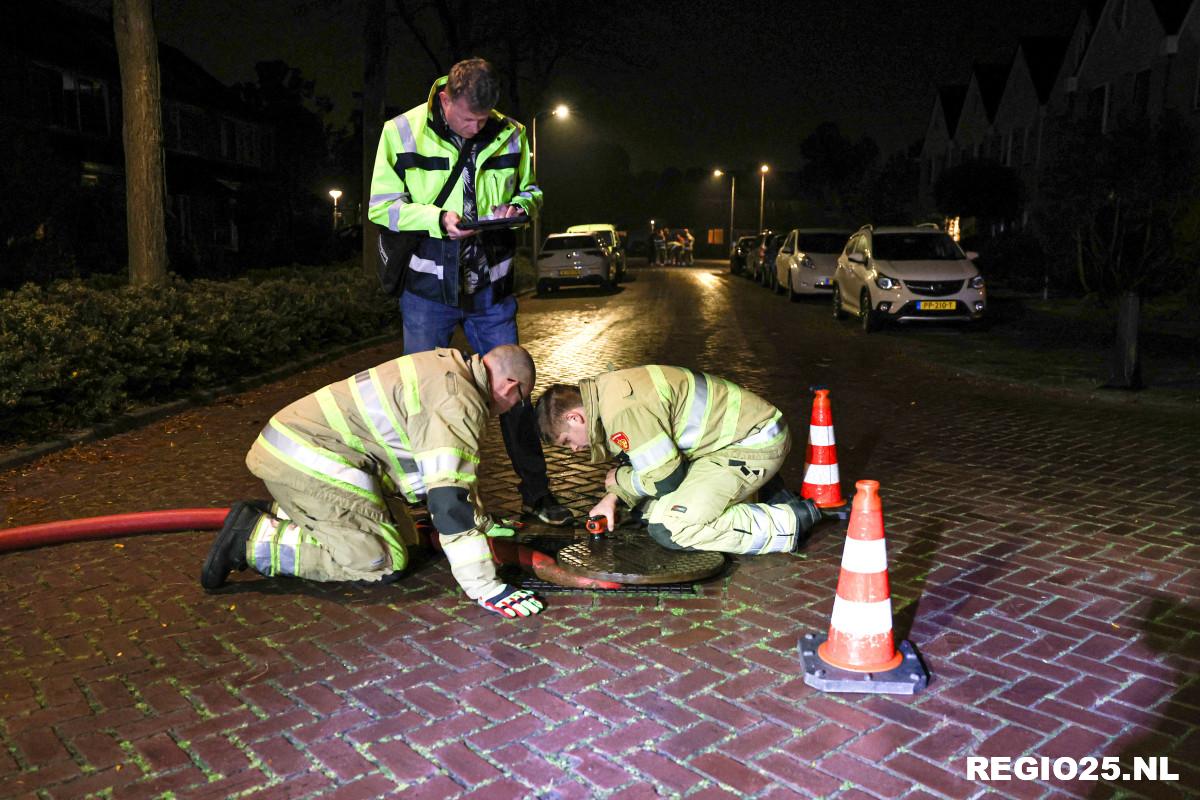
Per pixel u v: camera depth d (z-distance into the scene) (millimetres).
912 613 3891
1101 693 3203
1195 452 6695
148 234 11180
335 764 2811
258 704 3176
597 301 23297
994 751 2852
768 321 17531
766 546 4465
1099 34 25953
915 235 15961
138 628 3795
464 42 24844
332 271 17797
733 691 3230
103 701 3207
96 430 7395
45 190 15102
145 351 8258
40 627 3814
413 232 4449
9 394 6641
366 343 13875
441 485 3740
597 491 5988
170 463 6672
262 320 10742
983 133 36531
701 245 73062
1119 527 4988
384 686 3293
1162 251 16484
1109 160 16266
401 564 4133
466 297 4688
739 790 2658
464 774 2750
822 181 53531
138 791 2684
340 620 3859
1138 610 3898
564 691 3242
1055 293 21719
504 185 4547
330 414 3877
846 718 3047
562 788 2678
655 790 2664
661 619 3828
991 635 3668
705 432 4340
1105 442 7074
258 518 4086
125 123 11023
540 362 12391
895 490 5793
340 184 46812
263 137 39469
